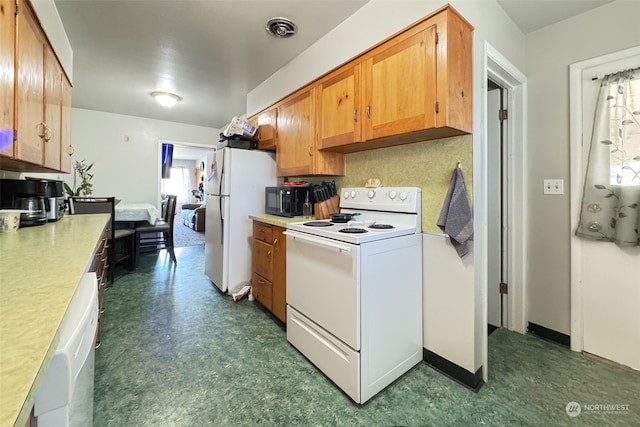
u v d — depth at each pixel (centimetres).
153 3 184
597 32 174
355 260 139
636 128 160
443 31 137
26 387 34
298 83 251
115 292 295
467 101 150
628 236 163
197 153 905
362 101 179
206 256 333
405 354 166
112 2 183
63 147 206
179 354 185
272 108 285
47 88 158
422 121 145
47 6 167
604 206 172
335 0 181
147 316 240
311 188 254
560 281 194
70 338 53
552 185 195
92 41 230
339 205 233
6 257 99
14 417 29
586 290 183
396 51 158
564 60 187
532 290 208
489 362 176
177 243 562
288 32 215
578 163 183
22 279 75
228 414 135
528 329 212
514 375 163
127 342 198
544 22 189
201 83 320
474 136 153
